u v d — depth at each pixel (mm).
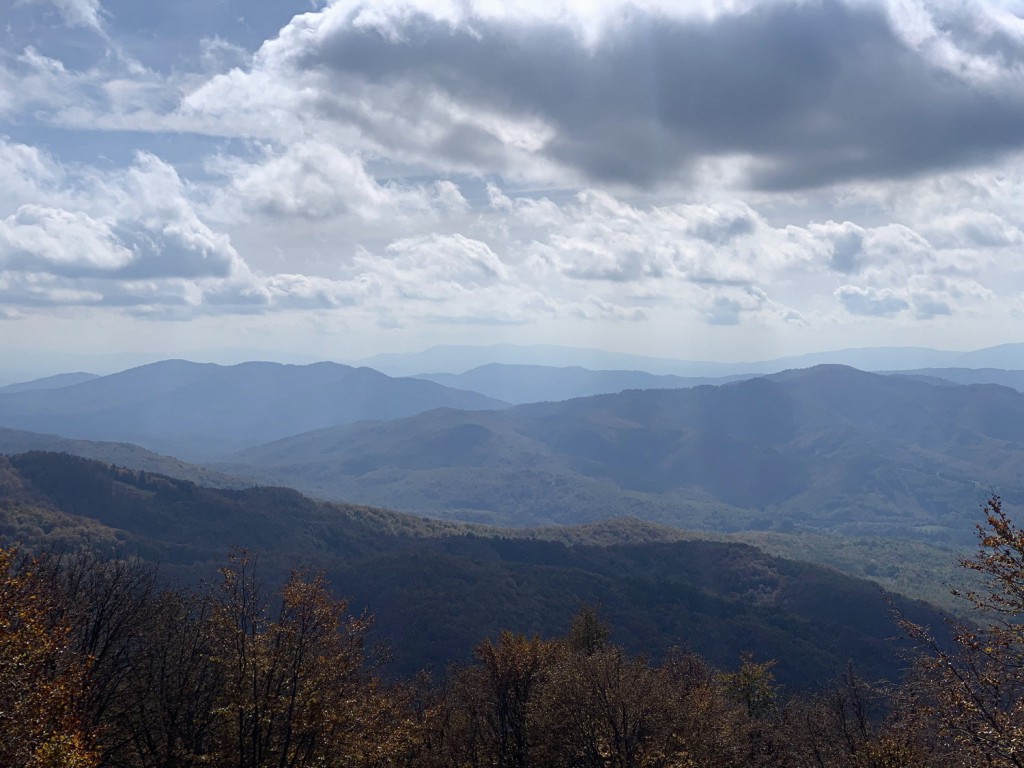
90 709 22062
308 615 22812
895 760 25953
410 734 28188
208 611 24547
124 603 26484
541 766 33562
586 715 32062
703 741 32094
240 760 21516
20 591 18141
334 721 22984
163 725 23609
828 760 31531
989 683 17359
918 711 18703
